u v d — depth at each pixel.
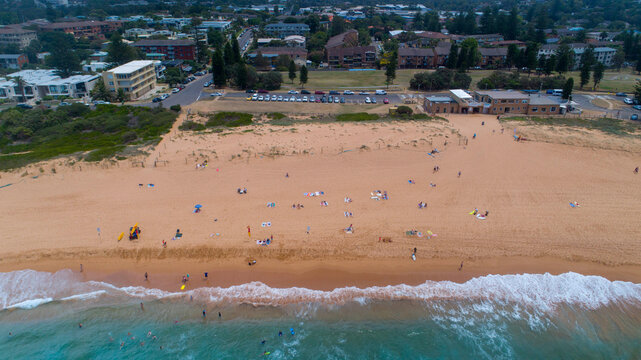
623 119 115.81
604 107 128.88
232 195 71.00
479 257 57.34
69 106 122.12
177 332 47.16
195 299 50.97
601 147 91.69
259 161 83.44
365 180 76.31
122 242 59.12
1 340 46.03
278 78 150.12
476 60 183.12
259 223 63.34
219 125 110.81
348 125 106.44
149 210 66.56
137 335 46.62
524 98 120.88
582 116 119.81
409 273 54.78
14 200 69.06
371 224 63.28
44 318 48.69
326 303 50.59
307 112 122.12
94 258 56.72
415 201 69.50
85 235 60.56
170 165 81.81
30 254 57.03
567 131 102.50
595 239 60.72
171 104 129.88
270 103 130.00
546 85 152.62
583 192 72.81
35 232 61.12
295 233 61.19
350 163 82.81
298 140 94.31
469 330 47.59
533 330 47.59
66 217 64.69
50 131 106.00
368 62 195.88
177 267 55.53
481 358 44.50
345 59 194.50
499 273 54.97
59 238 59.94
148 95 142.88
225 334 46.75
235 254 57.44
